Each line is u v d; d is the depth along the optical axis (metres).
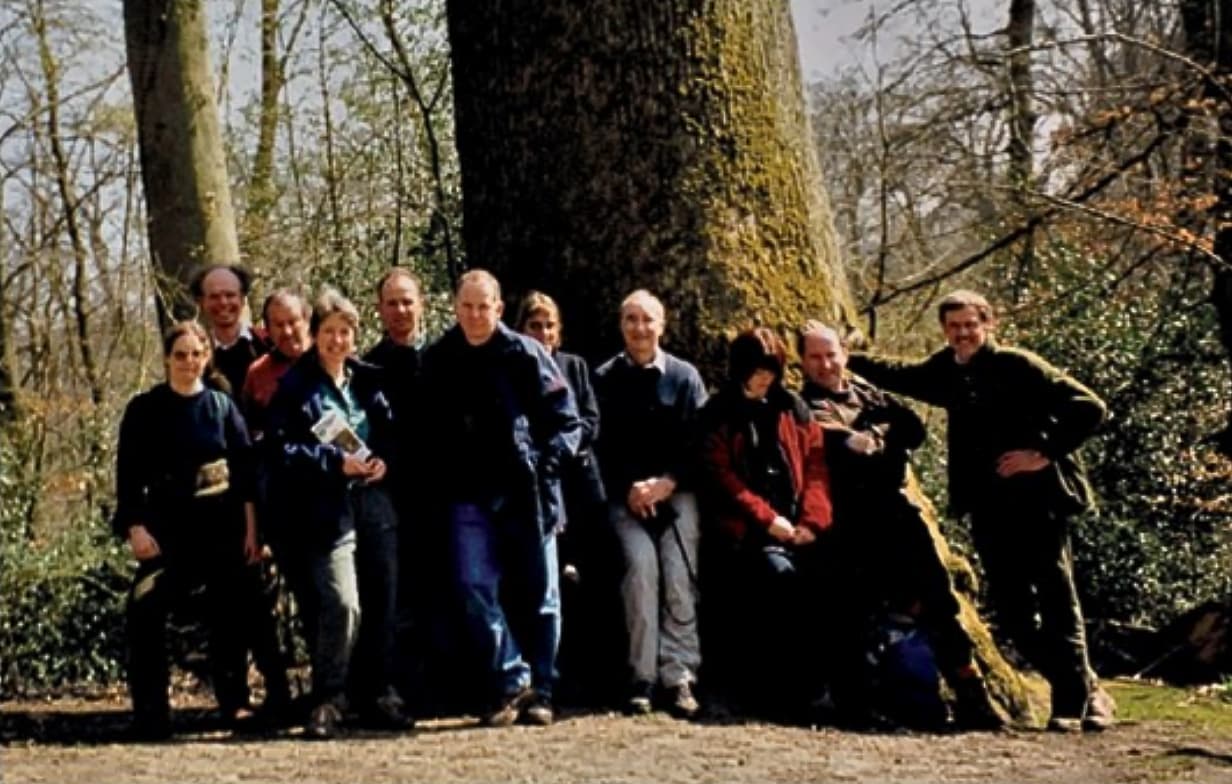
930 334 11.00
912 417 5.98
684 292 6.24
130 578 7.63
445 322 10.46
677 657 5.71
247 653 6.32
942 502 8.64
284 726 5.69
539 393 5.50
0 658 7.41
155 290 9.20
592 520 5.85
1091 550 9.31
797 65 6.80
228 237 9.25
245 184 12.66
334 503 5.35
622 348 6.19
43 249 12.74
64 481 9.01
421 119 11.20
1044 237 10.52
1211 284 9.98
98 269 12.64
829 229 6.72
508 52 6.50
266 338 6.16
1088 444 9.52
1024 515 5.68
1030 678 6.23
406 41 11.03
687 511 5.82
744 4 6.55
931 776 4.74
